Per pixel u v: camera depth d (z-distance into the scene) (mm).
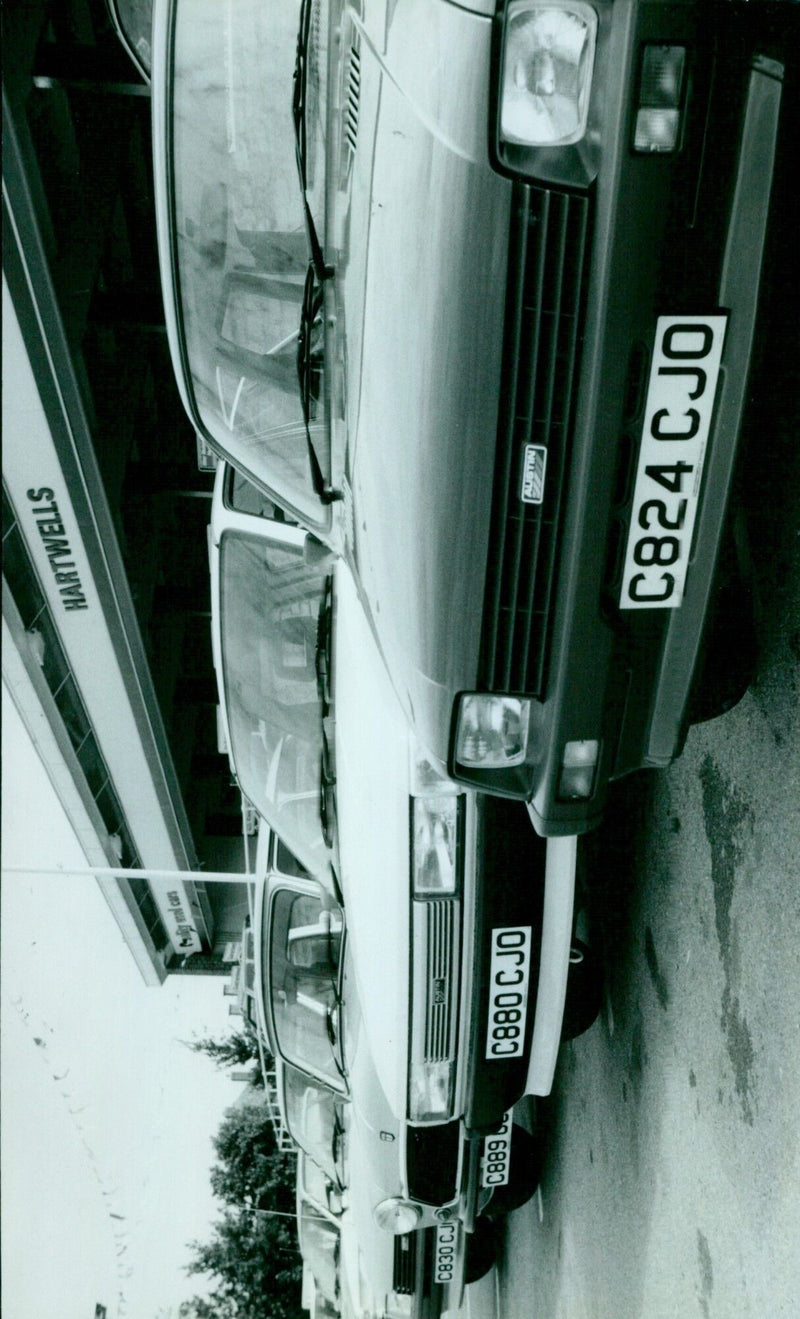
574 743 2469
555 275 2070
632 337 2100
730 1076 2936
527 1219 5660
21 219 6879
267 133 2814
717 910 3070
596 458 2188
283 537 4504
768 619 2762
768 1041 2705
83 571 9445
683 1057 3303
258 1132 18594
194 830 14781
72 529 9070
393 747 3539
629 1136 3848
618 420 2166
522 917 3629
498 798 3525
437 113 2014
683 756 3369
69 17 7656
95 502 8891
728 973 2975
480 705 2459
